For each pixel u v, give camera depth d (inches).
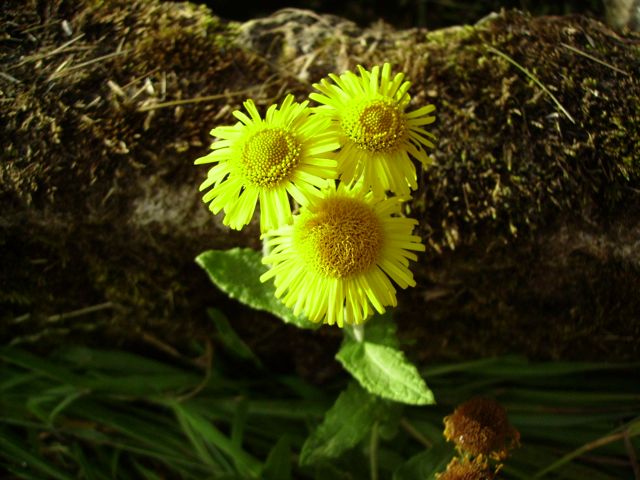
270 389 6.2
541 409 5.7
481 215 4.8
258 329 5.9
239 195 4.2
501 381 5.9
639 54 5.2
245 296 4.8
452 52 5.2
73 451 5.8
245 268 4.9
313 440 5.1
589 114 5.0
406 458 5.7
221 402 5.9
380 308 4.1
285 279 4.2
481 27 5.3
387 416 5.2
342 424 5.1
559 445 5.7
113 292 5.6
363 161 4.0
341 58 5.3
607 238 4.9
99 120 4.9
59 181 4.9
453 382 5.9
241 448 5.5
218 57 5.2
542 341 5.6
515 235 4.9
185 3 5.5
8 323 5.8
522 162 4.9
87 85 5.0
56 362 6.1
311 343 5.9
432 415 5.8
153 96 5.0
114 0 5.3
